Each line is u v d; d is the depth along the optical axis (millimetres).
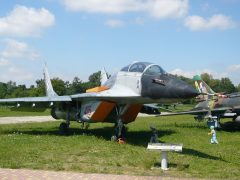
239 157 11719
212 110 23312
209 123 22359
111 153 11578
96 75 83125
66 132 18234
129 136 17406
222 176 8664
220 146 14461
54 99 16734
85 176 8062
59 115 18828
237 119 21844
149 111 20219
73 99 16500
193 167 9688
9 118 35625
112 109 15875
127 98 14570
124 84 14969
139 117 39250
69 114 18156
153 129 14922
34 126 23484
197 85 26156
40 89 85000
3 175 7949
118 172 8719
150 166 9539
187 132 19922
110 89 15273
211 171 9266
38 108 19344
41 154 11039
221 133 20625
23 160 9992
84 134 17406
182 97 12469
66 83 90062
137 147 13328
